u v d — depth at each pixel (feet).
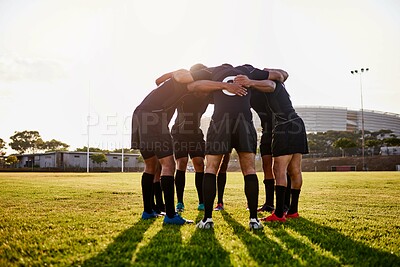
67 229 10.91
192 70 13.24
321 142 284.41
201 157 16.42
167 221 11.89
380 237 10.10
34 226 11.48
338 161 191.72
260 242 9.13
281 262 7.41
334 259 7.71
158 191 15.02
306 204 18.72
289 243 9.05
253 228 10.78
